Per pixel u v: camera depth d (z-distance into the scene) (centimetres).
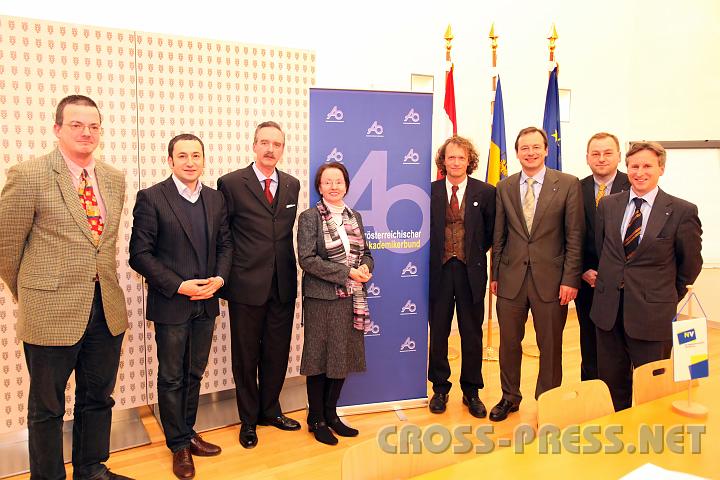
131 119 316
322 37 440
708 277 545
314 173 314
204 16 389
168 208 261
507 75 551
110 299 234
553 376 318
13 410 295
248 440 299
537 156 308
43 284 216
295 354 383
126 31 310
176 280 257
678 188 559
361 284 298
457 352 481
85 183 228
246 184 287
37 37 287
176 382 272
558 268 310
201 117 338
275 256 290
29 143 288
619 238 269
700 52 561
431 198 337
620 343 277
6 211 212
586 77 604
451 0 507
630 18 627
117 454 295
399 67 484
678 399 189
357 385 338
